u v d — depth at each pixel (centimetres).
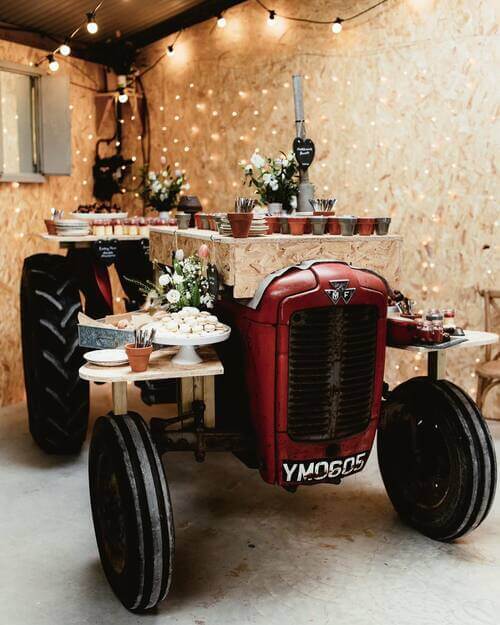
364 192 501
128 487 245
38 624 249
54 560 293
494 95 451
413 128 478
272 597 263
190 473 384
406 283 493
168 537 245
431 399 305
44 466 394
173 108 579
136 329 274
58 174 521
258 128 538
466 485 288
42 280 393
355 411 283
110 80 584
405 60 475
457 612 253
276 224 311
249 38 532
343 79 498
